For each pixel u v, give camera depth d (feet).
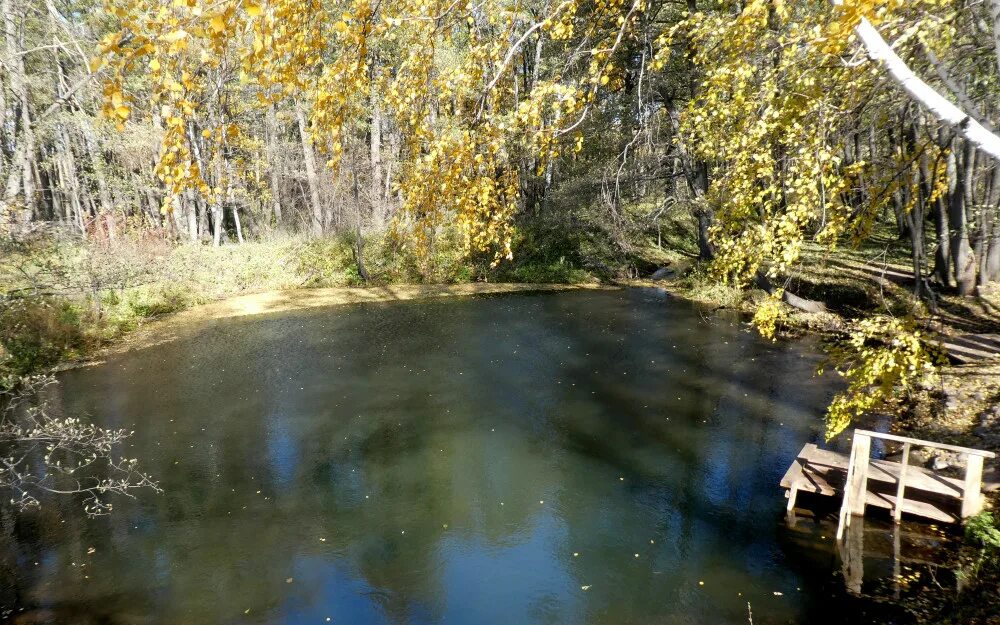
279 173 100.68
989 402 31.53
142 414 37.17
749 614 19.65
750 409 37.01
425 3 15.02
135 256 61.00
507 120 15.42
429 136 17.29
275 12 11.48
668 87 52.95
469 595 21.15
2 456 31.24
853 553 22.35
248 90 86.48
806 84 16.52
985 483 24.52
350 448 32.48
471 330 59.11
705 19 19.74
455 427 35.17
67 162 80.74
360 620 19.97
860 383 17.40
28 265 45.42
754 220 21.61
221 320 63.16
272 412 37.55
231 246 86.07
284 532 24.88
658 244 99.25
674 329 58.18
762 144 19.11
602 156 62.23
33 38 45.44
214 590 21.33
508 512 26.27
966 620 17.66
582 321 62.75
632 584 21.47
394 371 45.80
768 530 24.31
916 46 14.24
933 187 17.88
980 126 8.61
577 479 28.96
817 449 28.04
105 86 10.38
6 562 22.81
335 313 67.31
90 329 51.83
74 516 26.02
